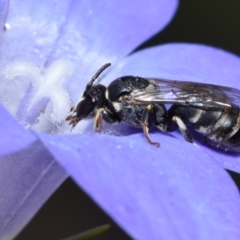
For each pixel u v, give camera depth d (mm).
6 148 53
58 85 65
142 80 62
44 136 55
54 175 60
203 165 58
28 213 62
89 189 53
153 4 70
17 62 65
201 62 67
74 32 68
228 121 62
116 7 69
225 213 56
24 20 67
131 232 52
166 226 53
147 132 60
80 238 61
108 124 64
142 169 56
